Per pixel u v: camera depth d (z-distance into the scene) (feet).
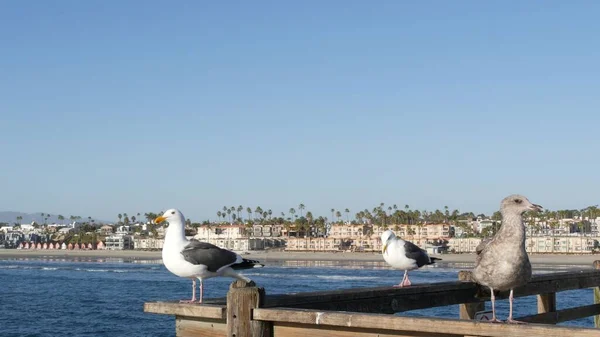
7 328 138.92
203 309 21.17
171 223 28.12
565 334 16.20
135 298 204.33
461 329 17.30
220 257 27.35
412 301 28.04
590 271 38.75
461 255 602.85
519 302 158.71
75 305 183.11
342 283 280.51
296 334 19.77
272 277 326.44
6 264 515.09
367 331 18.62
